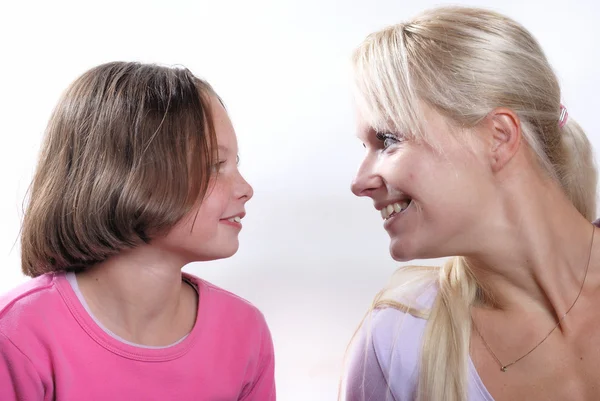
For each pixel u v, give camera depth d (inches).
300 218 65.1
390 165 33.2
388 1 65.4
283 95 66.9
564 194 34.9
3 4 69.8
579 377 32.7
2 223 67.7
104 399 33.2
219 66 67.7
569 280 33.9
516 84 32.7
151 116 33.1
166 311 35.4
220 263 64.6
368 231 64.3
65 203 33.6
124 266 33.9
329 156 65.5
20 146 68.5
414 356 36.7
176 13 68.4
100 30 69.8
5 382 31.6
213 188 34.1
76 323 33.4
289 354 62.8
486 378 34.5
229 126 35.7
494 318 35.7
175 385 35.1
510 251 33.5
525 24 62.3
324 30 66.1
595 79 61.9
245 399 40.5
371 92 33.7
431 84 32.1
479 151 32.3
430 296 38.5
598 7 61.5
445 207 32.5
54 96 69.9
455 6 36.0
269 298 64.2
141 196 32.4
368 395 38.3
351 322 63.1
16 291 34.3
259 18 67.1
